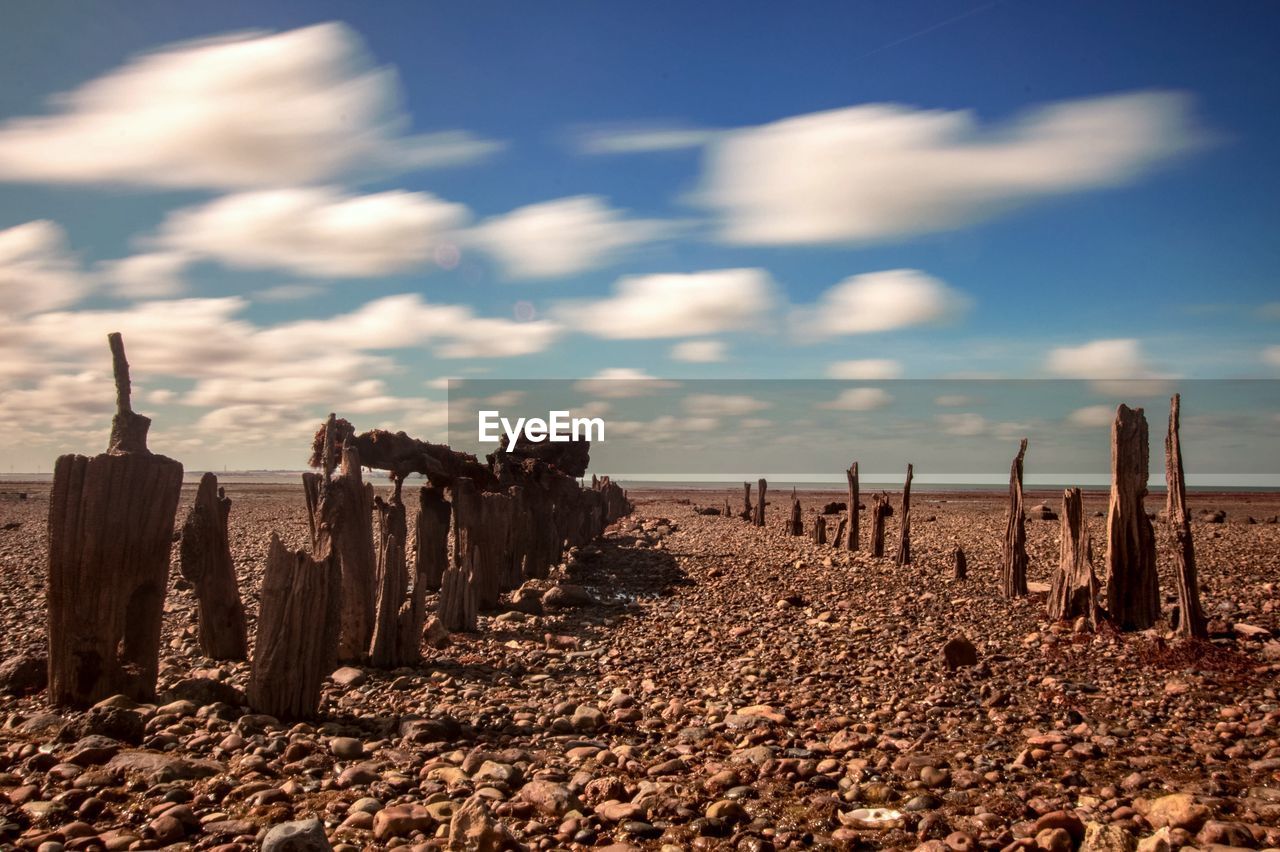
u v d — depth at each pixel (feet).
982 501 322.75
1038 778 27.71
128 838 20.33
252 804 23.36
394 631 44.65
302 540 118.21
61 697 31.19
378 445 62.08
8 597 64.34
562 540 101.76
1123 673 44.11
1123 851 20.83
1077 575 57.98
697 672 46.26
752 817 24.27
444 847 20.76
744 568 94.17
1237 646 48.73
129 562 31.73
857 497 112.27
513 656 50.16
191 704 31.58
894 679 43.70
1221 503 293.84
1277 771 27.78
